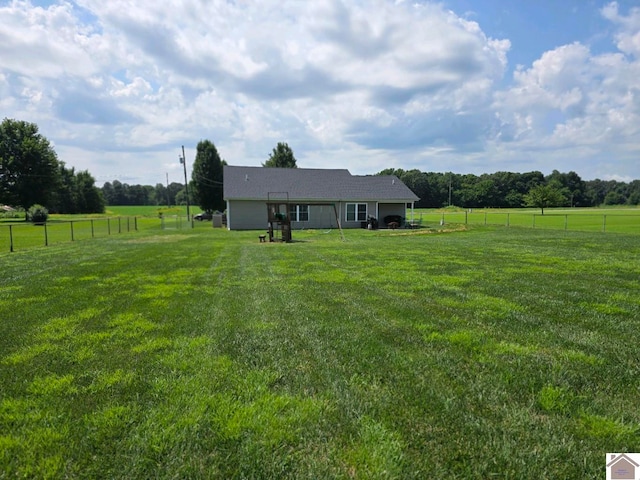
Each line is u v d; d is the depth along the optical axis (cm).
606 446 212
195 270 788
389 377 293
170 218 4491
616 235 1686
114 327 413
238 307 494
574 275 715
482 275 714
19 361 319
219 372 298
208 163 4562
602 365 313
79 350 344
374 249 1179
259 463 197
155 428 224
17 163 4675
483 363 317
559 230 2062
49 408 245
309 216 2494
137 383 280
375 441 215
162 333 392
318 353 339
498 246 1245
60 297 548
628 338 378
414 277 695
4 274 741
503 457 203
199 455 203
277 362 319
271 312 470
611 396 265
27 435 217
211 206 4644
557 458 202
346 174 2852
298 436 218
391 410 246
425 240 1507
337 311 474
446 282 648
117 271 776
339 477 188
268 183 2583
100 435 218
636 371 302
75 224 3169
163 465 196
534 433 223
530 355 334
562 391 270
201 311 475
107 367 308
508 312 466
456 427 229
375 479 186
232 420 232
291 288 607
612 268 792
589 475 191
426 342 366
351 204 2544
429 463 198
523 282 648
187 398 257
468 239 1528
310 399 258
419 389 274
